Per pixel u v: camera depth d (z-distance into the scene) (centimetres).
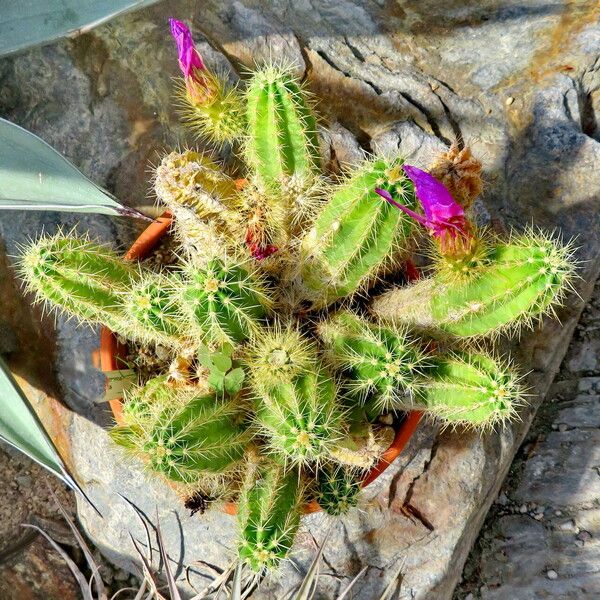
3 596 52
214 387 33
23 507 55
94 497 49
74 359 49
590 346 57
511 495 55
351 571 46
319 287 37
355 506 41
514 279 31
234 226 37
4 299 49
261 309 35
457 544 47
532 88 52
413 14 53
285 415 31
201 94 36
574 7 52
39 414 50
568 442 55
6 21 38
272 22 52
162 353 42
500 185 51
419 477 46
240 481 37
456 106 52
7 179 35
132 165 49
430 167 36
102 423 49
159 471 31
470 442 47
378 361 33
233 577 43
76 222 49
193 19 51
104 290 36
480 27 53
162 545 42
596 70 52
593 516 54
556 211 50
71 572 54
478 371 33
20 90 49
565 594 52
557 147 51
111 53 50
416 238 42
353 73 52
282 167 37
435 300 34
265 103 35
